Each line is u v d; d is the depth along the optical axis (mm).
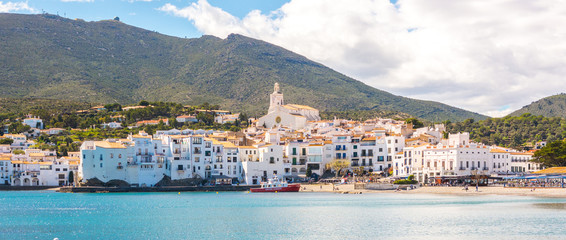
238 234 104250
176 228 111688
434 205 146750
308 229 109062
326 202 161625
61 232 108000
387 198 173125
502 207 138375
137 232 107375
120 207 151500
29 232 108125
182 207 150500
